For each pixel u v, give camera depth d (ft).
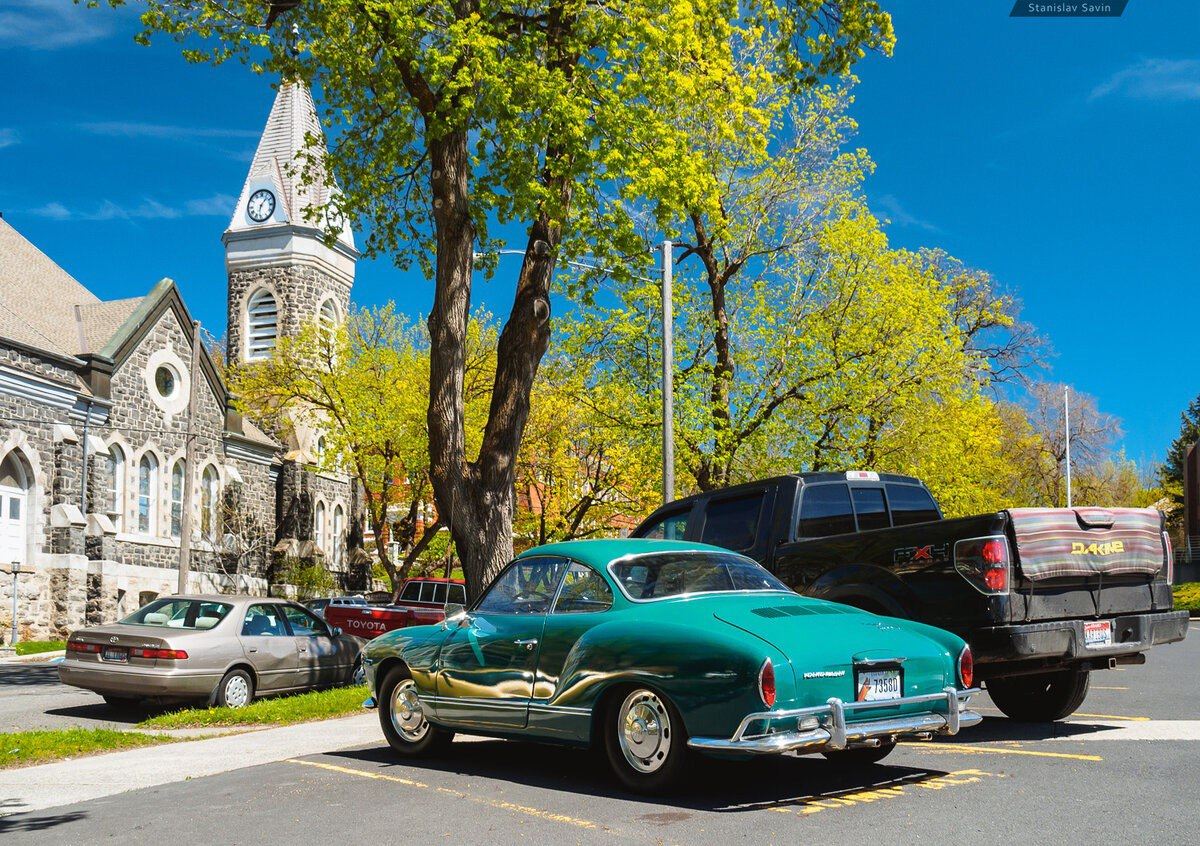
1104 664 27.84
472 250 49.47
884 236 87.25
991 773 22.02
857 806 19.13
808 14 56.49
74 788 24.03
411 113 54.65
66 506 104.88
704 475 85.66
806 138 88.74
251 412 145.59
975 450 120.78
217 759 27.76
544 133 47.26
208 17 52.75
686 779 19.89
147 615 44.83
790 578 30.17
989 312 139.54
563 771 24.07
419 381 121.70
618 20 48.03
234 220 178.70
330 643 48.67
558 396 109.19
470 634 24.62
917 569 26.91
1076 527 26.61
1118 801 18.92
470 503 48.37
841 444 85.61
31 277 124.36
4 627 98.37
